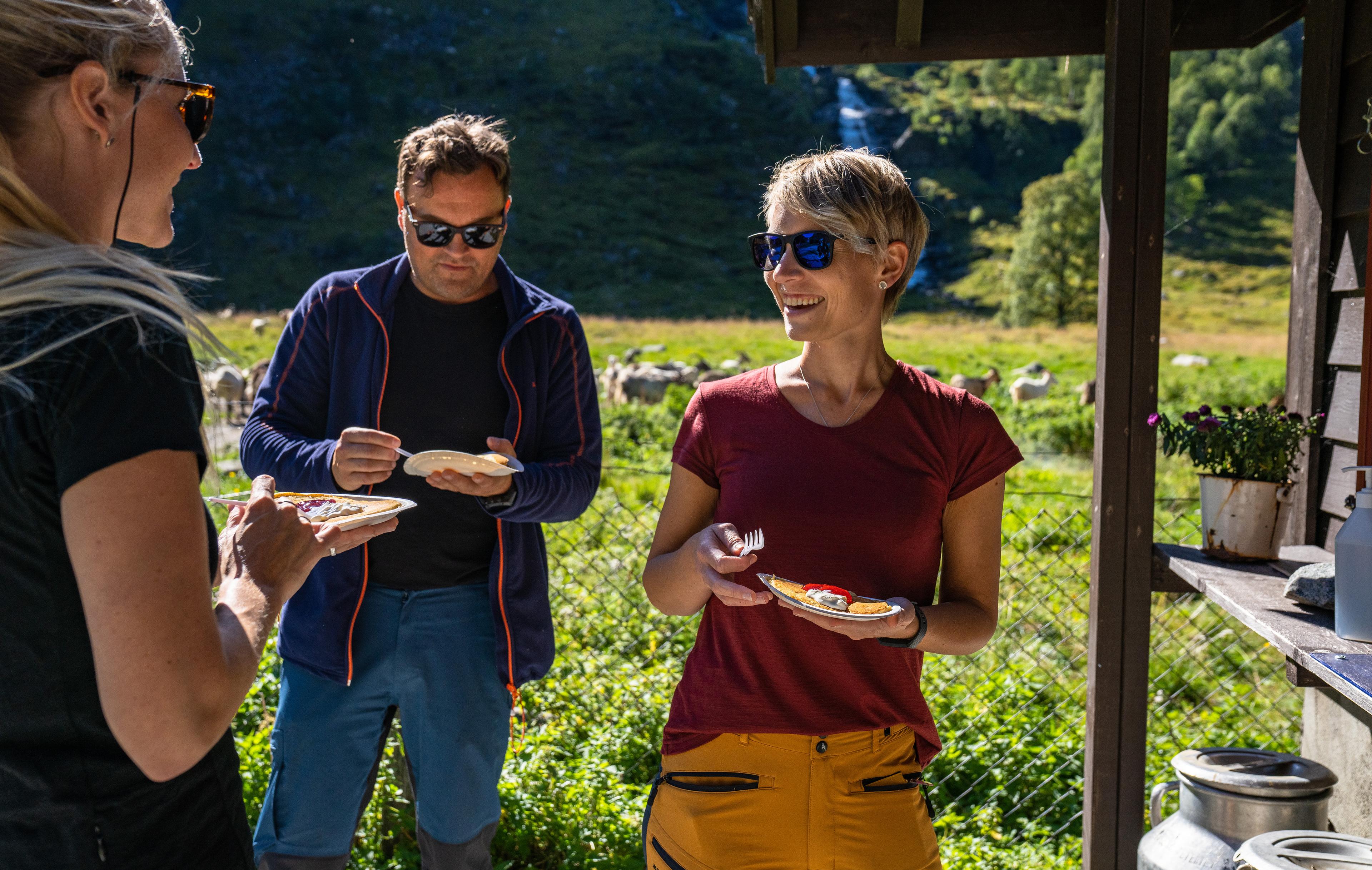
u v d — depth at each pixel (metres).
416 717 2.44
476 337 2.49
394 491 2.42
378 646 2.39
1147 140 2.42
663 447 12.40
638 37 121.31
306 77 106.81
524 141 103.62
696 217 94.75
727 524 1.71
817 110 115.75
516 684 2.47
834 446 1.77
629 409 15.27
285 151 98.94
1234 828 2.25
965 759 3.85
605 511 7.70
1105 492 2.52
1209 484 2.46
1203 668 4.69
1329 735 2.86
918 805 1.76
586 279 81.50
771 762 1.71
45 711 1.08
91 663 1.09
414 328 2.47
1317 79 2.86
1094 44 2.82
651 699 4.09
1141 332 2.47
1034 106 119.69
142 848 1.14
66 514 1.02
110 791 1.11
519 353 2.51
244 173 94.25
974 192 102.44
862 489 1.76
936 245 90.31
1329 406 2.84
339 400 2.47
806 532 1.76
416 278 2.43
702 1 133.50
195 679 1.03
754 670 1.74
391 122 105.38
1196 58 115.00
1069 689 4.54
